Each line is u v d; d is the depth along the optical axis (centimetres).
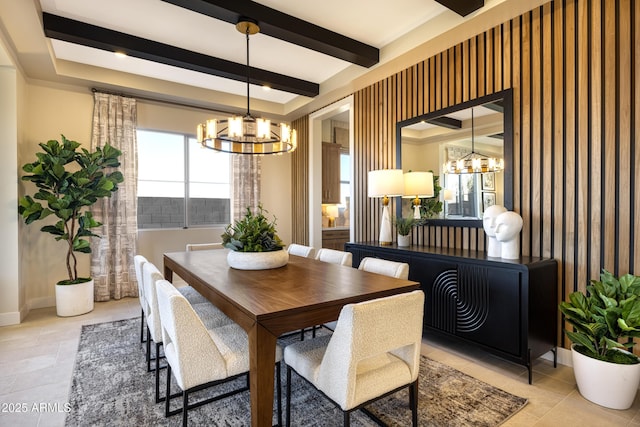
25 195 384
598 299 209
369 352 141
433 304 293
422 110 361
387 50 354
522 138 278
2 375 239
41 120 404
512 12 265
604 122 234
